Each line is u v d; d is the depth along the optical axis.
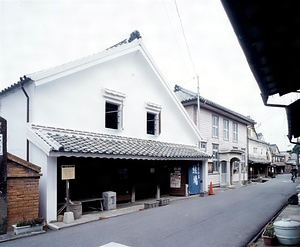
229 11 2.97
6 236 7.20
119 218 9.77
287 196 16.59
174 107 16.94
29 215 8.15
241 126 29.98
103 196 11.34
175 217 9.94
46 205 8.77
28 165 8.17
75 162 11.16
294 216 9.89
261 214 10.63
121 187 13.24
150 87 15.20
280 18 3.21
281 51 4.04
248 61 4.21
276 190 20.53
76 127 11.02
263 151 47.31
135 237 7.26
